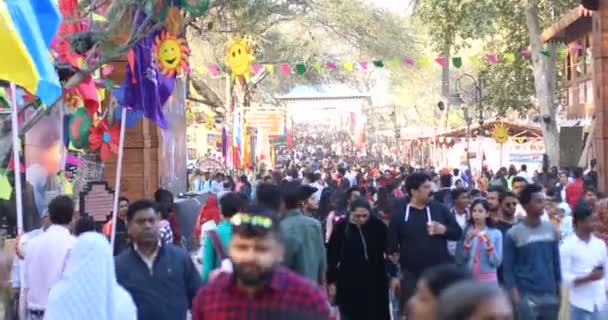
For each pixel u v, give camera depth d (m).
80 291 5.25
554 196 13.63
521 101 35.28
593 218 8.39
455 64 24.77
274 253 4.69
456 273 3.90
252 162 40.88
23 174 11.42
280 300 4.70
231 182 22.42
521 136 38.38
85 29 10.44
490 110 38.66
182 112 22.47
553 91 30.97
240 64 16.66
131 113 12.70
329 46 40.59
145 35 10.52
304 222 8.40
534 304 8.33
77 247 5.34
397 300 10.72
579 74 33.16
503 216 9.74
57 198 7.86
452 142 45.94
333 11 37.25
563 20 28.73
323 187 21.03
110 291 5.37
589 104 31.20
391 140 81.94
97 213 11.21
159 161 18.25
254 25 28.67
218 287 4.81
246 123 38.19
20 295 7.80
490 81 35.56
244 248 4.67
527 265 8.39
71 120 11.58
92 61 10.38
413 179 9.55
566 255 8.32
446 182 17.59
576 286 8.30
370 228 9.65
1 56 7.39
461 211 11.99
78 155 14.80
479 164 39.00
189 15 12.62
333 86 52.28
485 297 3.29
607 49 20.02
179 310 6.58
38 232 8.19
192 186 29.00
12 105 8.69
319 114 71.12
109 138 12.17
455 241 9.84
